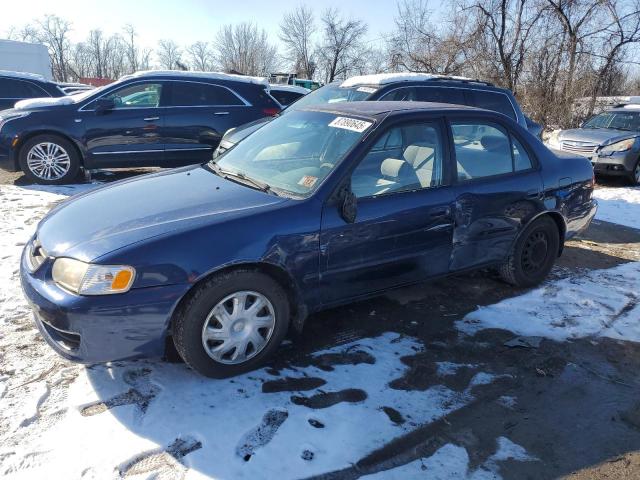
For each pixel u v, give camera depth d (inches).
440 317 155.4
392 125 138.2
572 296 175.3
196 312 109.3
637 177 422.3
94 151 300.8
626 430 110.3
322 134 145.1
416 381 122.6
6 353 122.1
